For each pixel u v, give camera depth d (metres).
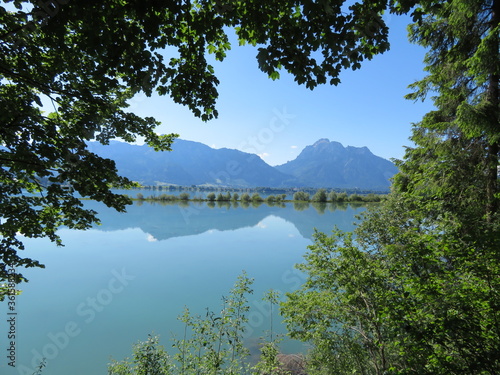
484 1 6.35
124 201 4.20
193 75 3.55
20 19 2.95
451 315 2.92
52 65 3.66
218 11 2.90
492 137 5.93
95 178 3.87
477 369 2.58
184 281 19.77
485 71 6.00
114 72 3.11
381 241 9.41
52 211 4.61
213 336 6.72
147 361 6.23
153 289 18.14
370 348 6.39
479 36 6.88
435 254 3.43
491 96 6.52
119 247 30.56
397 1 2.72
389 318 3.58
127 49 2.76
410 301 3.44
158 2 2.58
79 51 3.62
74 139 4.02
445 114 8.02
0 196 3.88
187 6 2.88
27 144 3.55
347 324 7.05
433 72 8.21
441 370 2.89
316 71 3.00
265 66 3.05
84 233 38.47
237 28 3.19
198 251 29.41
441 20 7.39
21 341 11.49
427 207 7.79
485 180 6.94
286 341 11.27
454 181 7.27
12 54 3.47
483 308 2.88
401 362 5.82
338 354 7.04
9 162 3.59
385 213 10.17
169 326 13.08
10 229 3.96
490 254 2.93
